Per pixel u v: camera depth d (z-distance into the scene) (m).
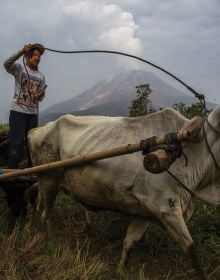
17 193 2.96
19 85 2.97
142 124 2.37
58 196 3.58
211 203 2.21
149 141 2.05
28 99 2.99
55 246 2.55
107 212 3.17
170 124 2.29
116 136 2.41
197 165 2.17
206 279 2.11
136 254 2.65
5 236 2.65
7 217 3.04
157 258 2.64
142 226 2.44
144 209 2.29
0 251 2.40
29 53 3.00
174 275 2.42
